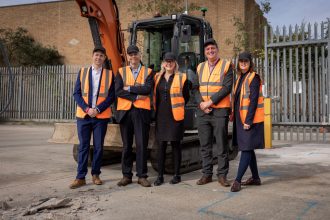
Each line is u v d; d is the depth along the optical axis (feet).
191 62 22.86
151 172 21.03
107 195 15.10
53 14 88.48
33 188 16.44
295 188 16.25
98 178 17.44
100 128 17.31
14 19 91.97
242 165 15.92
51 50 86.17
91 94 17.24
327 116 34.63
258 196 14.84
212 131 17.61
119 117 17.11
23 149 31.22
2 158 25.93
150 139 18.93
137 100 16.97
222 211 12.78
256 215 12.31
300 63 36.81
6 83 66.13
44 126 59.93
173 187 16.65
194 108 21.40
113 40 20.84
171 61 17.20
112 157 24.30
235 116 16.44
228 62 17.10
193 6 61.26
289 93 36.24
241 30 64.39
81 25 85.87
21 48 86.07
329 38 33.88
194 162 21.42
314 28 34.55
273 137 37.83
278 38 36.22
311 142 35.68
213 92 16.94
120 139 19.43
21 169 21.47
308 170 20.86
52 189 16.26
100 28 20.67
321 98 34.71
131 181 17.47
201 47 23.56
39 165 22.97
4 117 66.08
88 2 19.79
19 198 14.66
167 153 19.45
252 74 16.16
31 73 64.59
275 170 20.94
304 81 35.29
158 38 24.20
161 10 59.31
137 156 17.12
